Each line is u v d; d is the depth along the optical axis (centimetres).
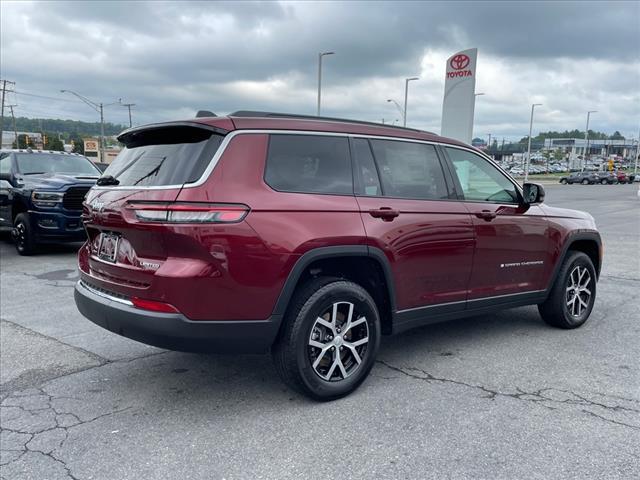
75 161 1122
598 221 1764
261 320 336
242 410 359
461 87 1806
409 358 458
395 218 394
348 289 368
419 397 378
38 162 1070
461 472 286
